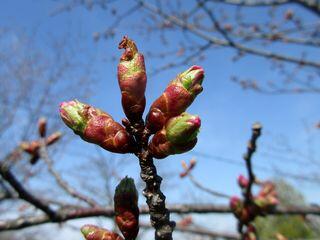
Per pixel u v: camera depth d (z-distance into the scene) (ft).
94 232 0.20
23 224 0.39
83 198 0.41
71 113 0.20
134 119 0.19
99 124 0.19
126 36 0.20
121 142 0.19
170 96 0.19
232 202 0.38
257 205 0.38
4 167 0.35
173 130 0.18
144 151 0.19
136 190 0.20
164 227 0.18
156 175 0.19
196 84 0.19
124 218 0.20
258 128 0.33
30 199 0.37
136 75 0.20
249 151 0.34
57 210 0.39
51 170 0.43
